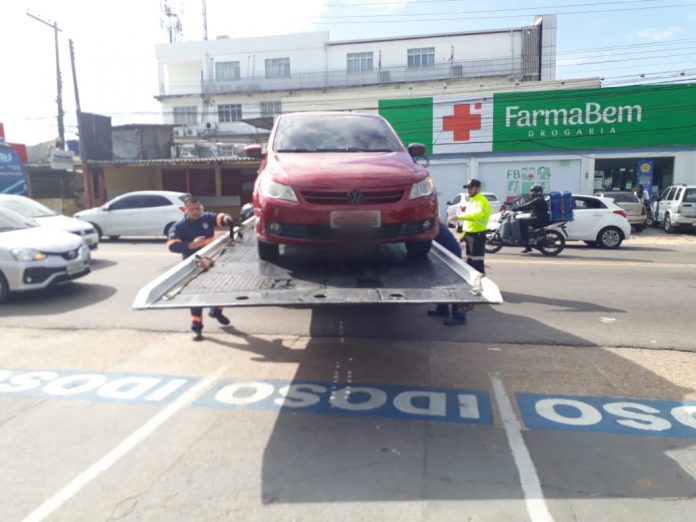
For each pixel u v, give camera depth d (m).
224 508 3.06
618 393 4.74
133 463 3.56
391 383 4.99
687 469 3.48
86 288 9.38
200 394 4.73
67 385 4.97
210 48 49.97
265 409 4.41
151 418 4.25
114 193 29.73
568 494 3.20
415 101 26.52
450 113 26.27
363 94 45.09
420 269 4.90
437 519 2.95
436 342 6.27
